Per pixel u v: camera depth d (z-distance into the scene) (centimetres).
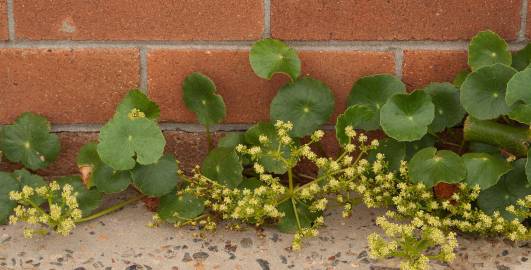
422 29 95
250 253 88
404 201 89
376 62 96
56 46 96
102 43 96
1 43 96
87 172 94
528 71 88
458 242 89
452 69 96
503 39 94
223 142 96
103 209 95
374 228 92
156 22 95
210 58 96
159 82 97
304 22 95
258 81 97
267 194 89
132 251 88
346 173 90
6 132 97
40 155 97
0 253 88
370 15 95
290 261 87
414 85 97
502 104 90
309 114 95
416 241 85
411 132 91
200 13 95
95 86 97
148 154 89
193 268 86
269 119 98
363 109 92
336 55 96
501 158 92
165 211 92
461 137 97
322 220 89
